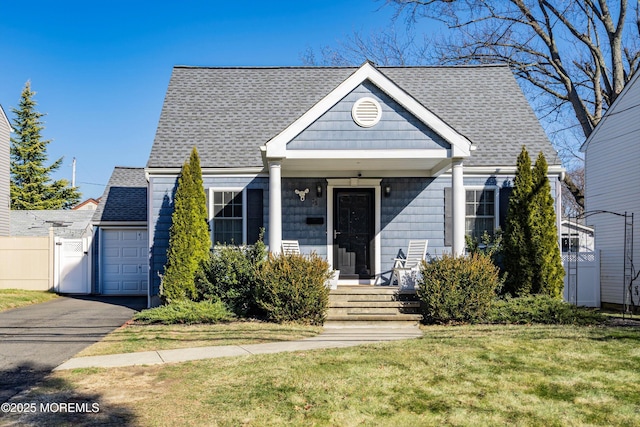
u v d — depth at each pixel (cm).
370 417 556
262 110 1583
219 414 561
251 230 1391
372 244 1420
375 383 666
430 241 1417
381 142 1174
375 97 1180
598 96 2281
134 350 860
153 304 1371
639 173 1625
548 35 2358
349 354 817
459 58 2550
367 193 1432
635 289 1603
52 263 1830
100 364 764
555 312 1125
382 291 1234
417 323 1122
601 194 1822
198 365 755
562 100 2495
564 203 4262
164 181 1391
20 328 1069
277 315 1117
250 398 610
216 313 1123
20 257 1842
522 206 1253
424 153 1174
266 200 1398
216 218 1396
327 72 1742
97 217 1877
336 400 605
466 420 547
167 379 684
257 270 1152
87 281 1828
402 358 791
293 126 1163
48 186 3797
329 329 1087
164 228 1384
